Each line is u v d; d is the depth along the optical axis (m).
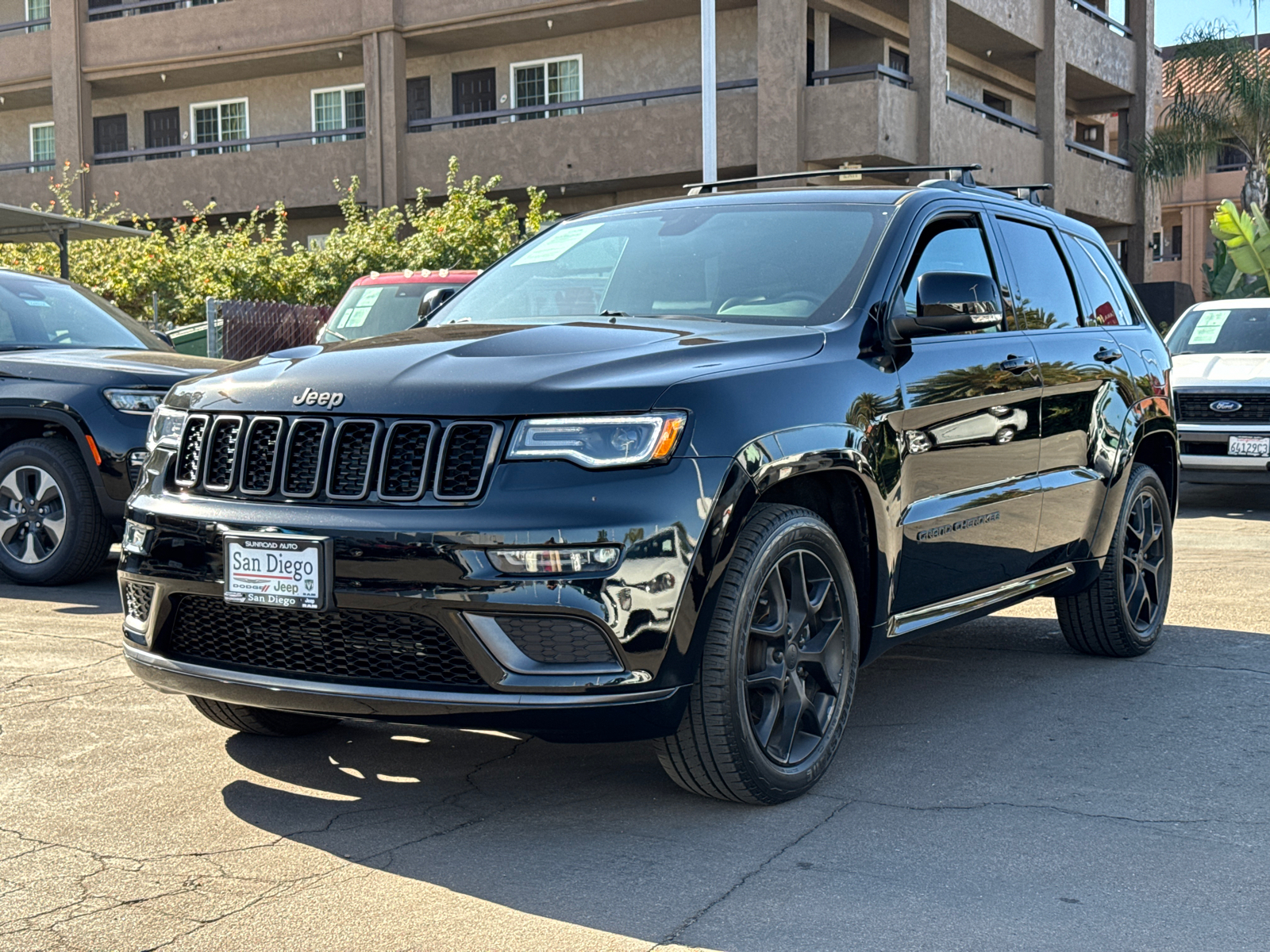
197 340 16.28
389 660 3.46
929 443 4.24
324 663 3.54
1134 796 3.87
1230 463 10.98
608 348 3.66
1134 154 29.91
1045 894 3.14
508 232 20.50
